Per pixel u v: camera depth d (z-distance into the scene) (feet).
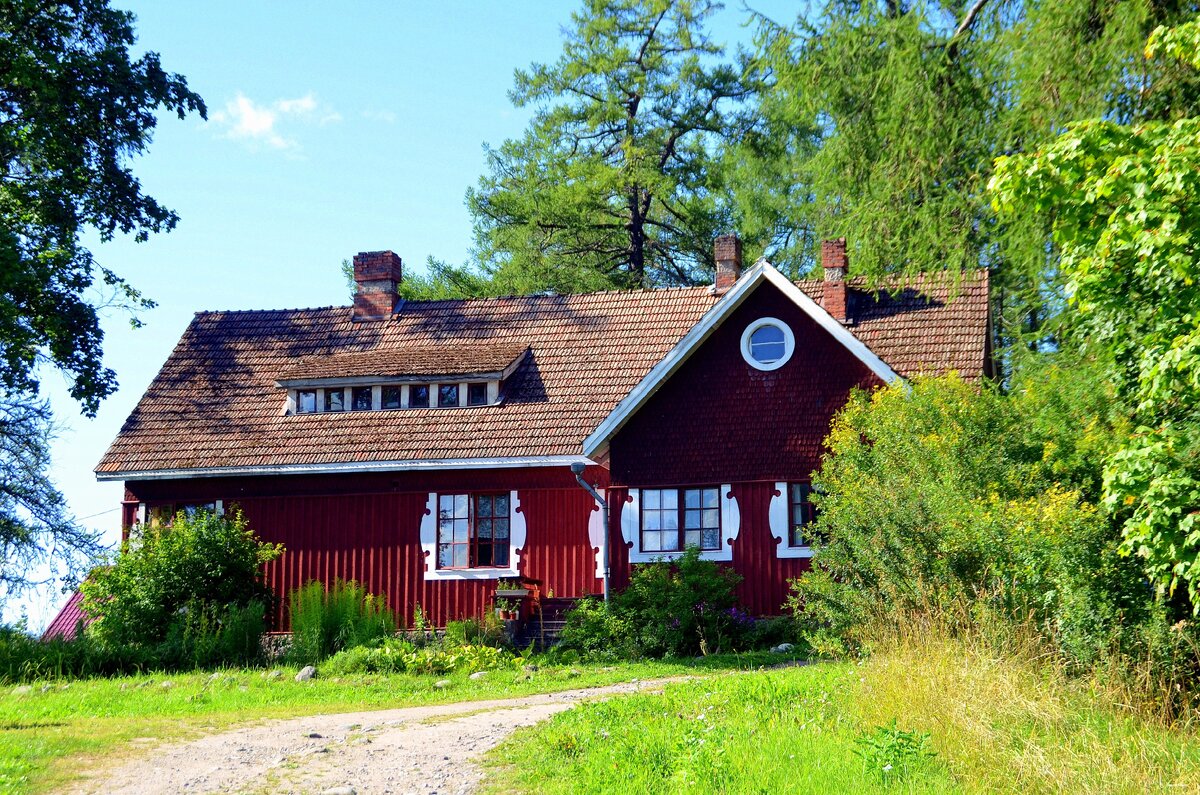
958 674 37.99
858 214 59.72
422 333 100.78
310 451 91.61
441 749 40.86
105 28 94.27
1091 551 42.73
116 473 92.73
